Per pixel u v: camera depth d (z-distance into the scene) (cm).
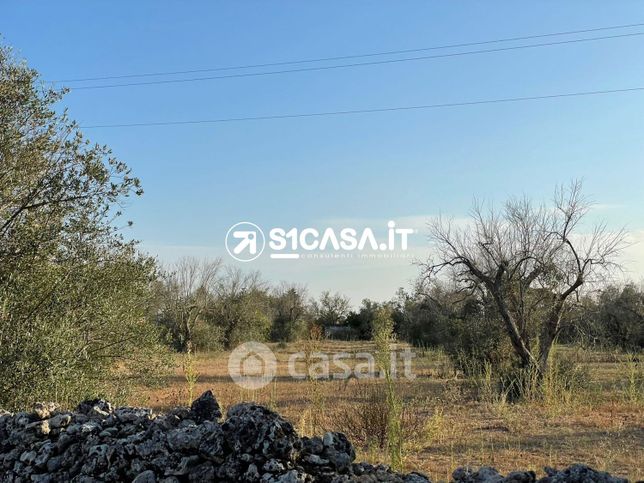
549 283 1662
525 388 1437
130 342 1073
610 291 2231
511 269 1697
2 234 932
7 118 946
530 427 1083
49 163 974
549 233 1672
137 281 1080
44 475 470
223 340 3991
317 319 4572
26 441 499
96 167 959
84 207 974
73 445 479
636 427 1086
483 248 1711
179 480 418
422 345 2683
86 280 969
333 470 414
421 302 2612
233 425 411
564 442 961
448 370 1892
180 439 428
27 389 785
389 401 755
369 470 438
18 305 881
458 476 412
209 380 1967
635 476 730
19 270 909
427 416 1101
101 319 1000
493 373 1636
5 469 493
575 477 356
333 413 1086
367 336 4025
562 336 1886
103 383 1031
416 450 885
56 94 1003
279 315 4575
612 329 2422
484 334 1725
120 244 1062
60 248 976
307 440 431
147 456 438
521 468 788
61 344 846
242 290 4191
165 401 1384
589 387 1542
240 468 399
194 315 3769
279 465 391
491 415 1216
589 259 1611
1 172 927
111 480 440
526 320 1656
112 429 485
